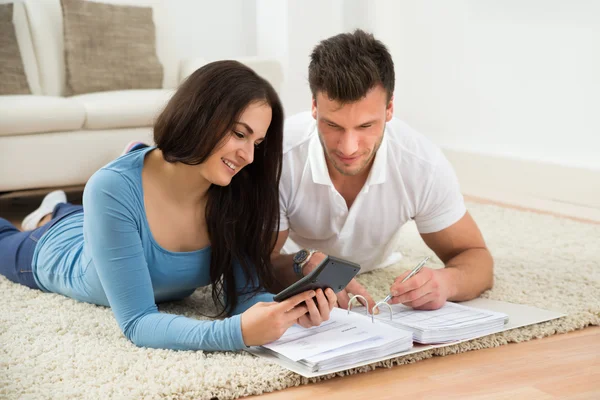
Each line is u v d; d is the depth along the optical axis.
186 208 1.93
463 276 2.09
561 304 2.15
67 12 4.14
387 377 1.67
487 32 4.59
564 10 4.07
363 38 1.81
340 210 2.14
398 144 2.09
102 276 1.79
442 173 2.13
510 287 2.32
